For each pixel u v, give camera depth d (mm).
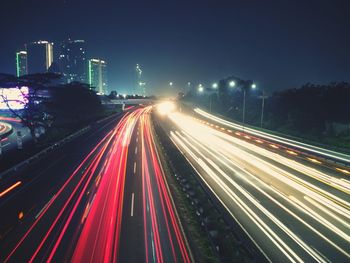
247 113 101938
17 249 21266
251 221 24797
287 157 47812
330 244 21281
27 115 69500
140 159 47656
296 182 34875
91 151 54688
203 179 36406
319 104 74250
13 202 30672
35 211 27969
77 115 88625
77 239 22297
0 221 26281
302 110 76562
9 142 73312
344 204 28297
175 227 23938
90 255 20031
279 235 22500
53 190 33750
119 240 21906
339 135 63125
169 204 28609
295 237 22219
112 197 30719
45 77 73875
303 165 42625
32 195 32469
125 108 154125
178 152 51969
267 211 26797
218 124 92000
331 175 37562
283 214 26141
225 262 18688
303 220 24953
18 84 69312
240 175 38031
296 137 66000
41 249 21125
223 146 57969
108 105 150625
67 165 44750
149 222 24812
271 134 72000
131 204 28703
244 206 27938
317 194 30906
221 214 25047
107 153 52688
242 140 64375
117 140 66375
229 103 125938
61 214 26969
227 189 32656
